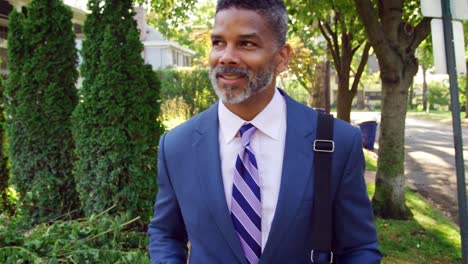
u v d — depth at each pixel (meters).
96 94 4.00
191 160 1.51
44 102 4.57
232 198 1.43
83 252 2.82
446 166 11.95
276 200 1.42
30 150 4.58
